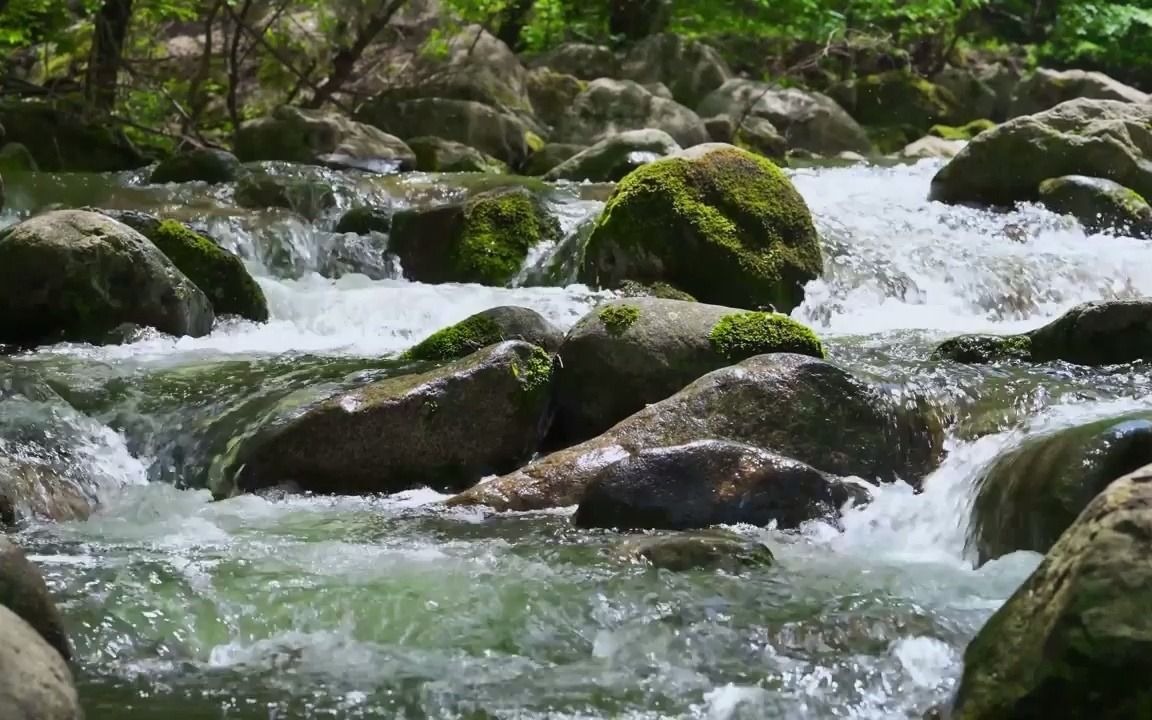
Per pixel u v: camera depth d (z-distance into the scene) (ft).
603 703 12.67
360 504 20.59
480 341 25.52
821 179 47.06
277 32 61.77
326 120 49.08
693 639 14.21
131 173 45.16
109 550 17.38
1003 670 10.71
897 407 21.58
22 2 55.26
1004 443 20.45
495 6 59.98
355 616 14.87
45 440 21.56
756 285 31.40
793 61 75.87
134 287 28.55
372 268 36.52
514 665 13.65
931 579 16.52
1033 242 38.37
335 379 24.13
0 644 10.15
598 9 72.38
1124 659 10.02
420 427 21.50
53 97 52.47
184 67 61.41
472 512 19.85
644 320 23.43
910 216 39.70
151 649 13.97
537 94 63.67
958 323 32.24
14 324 28.12
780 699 12.69
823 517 19.08
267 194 40.86
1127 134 42.68
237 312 30.60
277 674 13.42
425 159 51.75
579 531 18.61
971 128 69.00
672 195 31.83
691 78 68.23
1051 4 83.71
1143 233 39.63
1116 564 10.29
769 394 21.06
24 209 39.06
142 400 23.53
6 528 18.76
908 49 78.95
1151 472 10.78
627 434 20.90
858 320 32.09
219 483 21.56
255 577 16.02
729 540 17.17
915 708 12.56
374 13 58.49
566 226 36.81
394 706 12.63
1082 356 24.53
